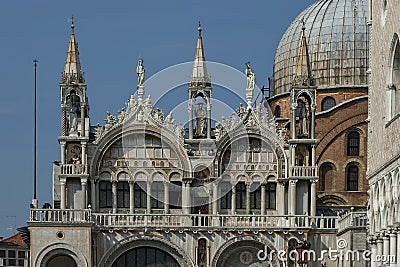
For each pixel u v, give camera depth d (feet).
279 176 355.56
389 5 269.23
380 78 277.23
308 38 408.05
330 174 386.52
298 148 354.13
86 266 338.34
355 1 409.28
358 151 386.32
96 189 353.31
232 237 345.72
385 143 269.44
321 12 412.57
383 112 273.13
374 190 282.56
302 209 352.28
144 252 346.54
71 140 349.20
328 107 399.24
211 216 346.54
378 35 280.51
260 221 348.38
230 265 347.36
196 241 345.72
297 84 354.33
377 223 278.87
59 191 363.56
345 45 401.49
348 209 378.94
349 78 399.85
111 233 344.28
